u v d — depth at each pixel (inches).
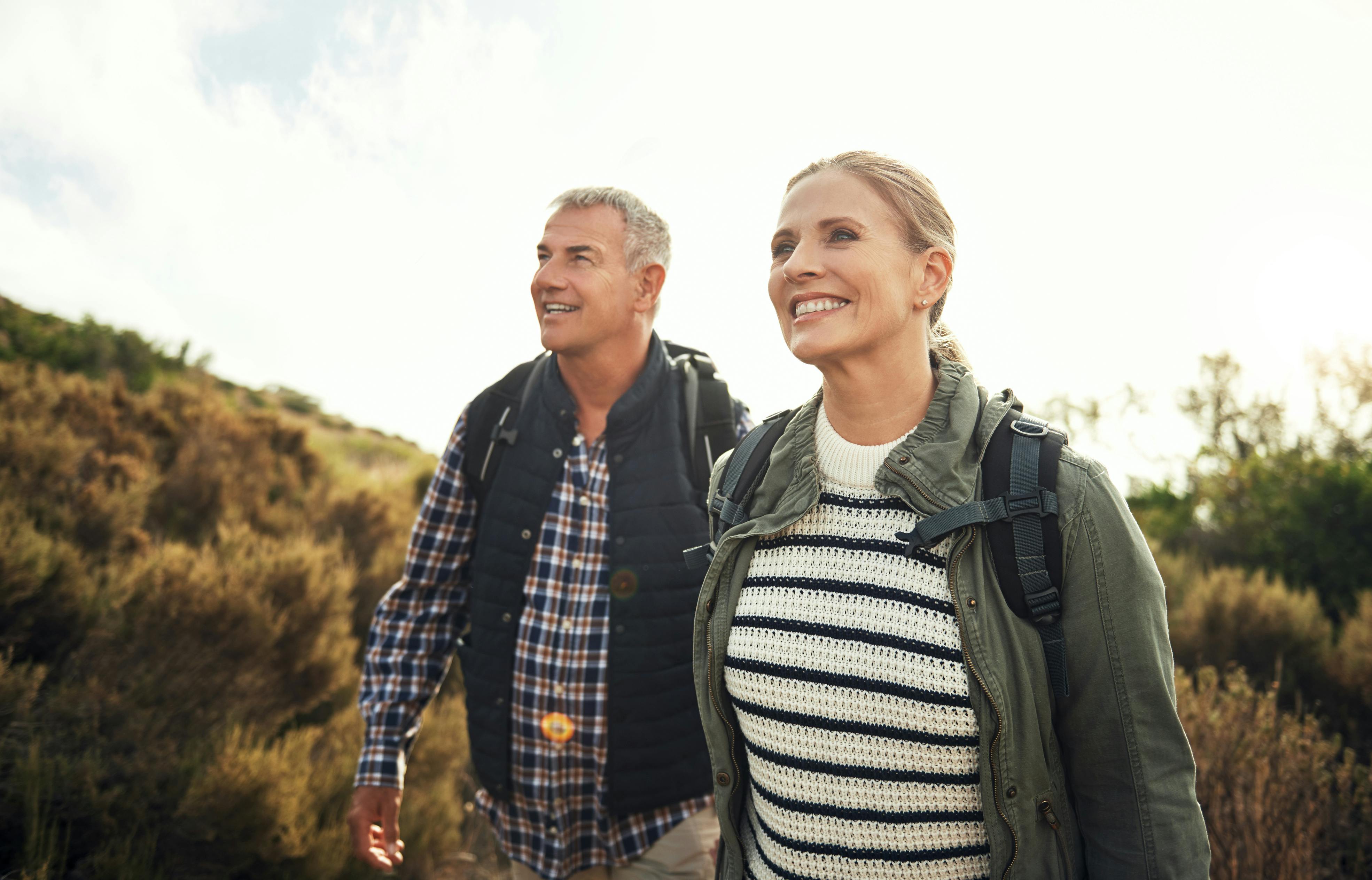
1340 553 211.9
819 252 41.3
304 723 141.8
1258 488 256.2
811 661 40.9
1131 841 37.0
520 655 74.2
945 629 38.5
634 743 71.3
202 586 128.5
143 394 384.2
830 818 41.6
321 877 100.7
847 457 44.4
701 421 78.2
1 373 243.6
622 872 73.3
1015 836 37.7
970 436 40.9
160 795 99.2
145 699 111.1
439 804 121.3
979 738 37.9
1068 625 37.5
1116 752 37.4
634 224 77.0
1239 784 98.4
